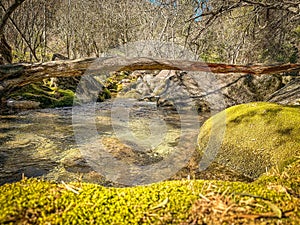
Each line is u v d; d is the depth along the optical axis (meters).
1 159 2.83
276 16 5.43
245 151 2.53
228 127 2.96
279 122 2.60
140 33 10.84
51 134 3.89
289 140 2.31
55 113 5.71
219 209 0.89
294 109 2.82
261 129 2.63
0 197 0.92
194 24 5.28
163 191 1.01
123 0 13.26
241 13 6.26
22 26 11.38
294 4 4.21
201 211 0.88
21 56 11.20
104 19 14.09
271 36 5.71
